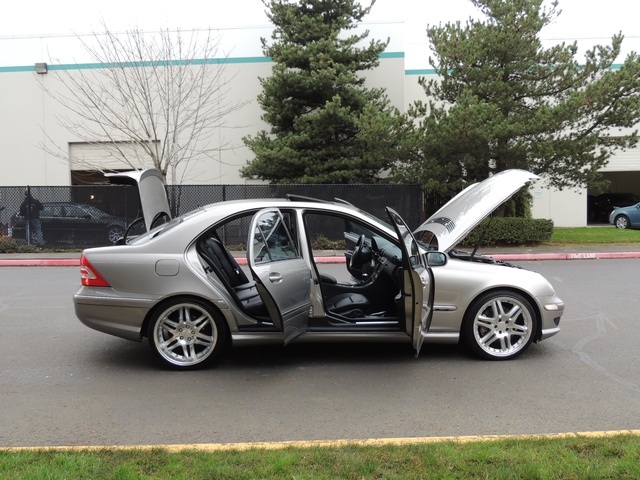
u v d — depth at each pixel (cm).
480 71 1683
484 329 566
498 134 1558
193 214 554
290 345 623
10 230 1730
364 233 680
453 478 300
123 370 541
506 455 326
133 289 521
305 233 539
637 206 2352
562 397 464
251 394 474
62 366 555
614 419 417
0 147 2241
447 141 1605
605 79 1559
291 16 1881
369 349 607
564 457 323
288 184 1819
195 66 2138
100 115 2027
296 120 1892
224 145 2166
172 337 536
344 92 1900
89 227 1744
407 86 2423
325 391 480
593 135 1622
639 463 312
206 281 523
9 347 627
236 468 313
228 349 608
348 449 340
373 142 1708
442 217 612
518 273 563
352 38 1917
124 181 654
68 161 2230
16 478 300
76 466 316
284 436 388
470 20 1767
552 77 1678
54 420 419
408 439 363
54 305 877
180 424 411
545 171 1705
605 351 600
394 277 546
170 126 2127
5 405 451
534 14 1628
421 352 596
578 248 1658
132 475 304
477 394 471
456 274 550
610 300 891
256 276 463
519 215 1977
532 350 604
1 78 2219
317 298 532
